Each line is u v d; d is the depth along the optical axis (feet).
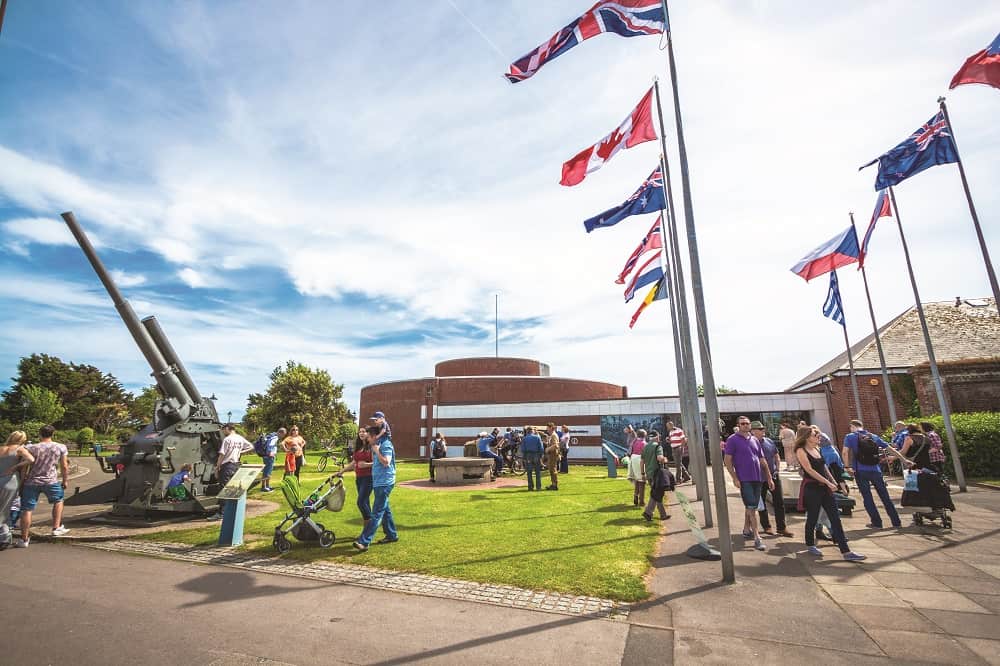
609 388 133.28
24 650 12.91
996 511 33.14
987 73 32.30
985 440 51.29
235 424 38.52
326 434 117.19
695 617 15.17
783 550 23.35
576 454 102.47
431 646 13.33
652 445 30.40
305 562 21.59
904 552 22.76
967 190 38.78
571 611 15.75
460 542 24.45
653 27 24.63
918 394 65.00
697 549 22.06
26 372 179.11
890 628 14.26
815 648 13.03
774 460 27.48
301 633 14.19
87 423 186.19
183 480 32.42
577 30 26.35
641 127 30.12
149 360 33.96
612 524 28.84
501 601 16.65
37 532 26.91
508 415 110.73
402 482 56.65
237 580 19.16
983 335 72.18
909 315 83.41
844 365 76.07
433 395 120.88
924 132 41.29
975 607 15.87
